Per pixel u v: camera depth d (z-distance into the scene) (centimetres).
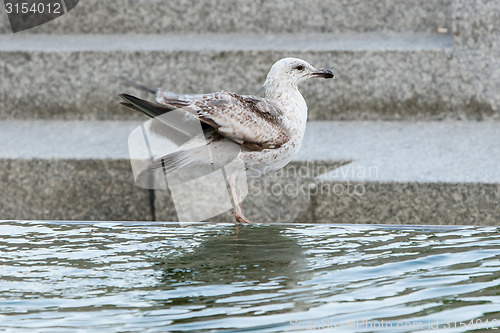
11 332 430
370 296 482
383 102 1248
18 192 1056
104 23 1385
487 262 551
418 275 524
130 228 680
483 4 1215
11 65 1276
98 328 434
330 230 664
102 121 1264
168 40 1321
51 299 486
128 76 1262
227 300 479
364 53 1235
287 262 564
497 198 934
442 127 1195
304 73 845
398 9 1343
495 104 1230
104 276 534
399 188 951
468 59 1226
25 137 1155
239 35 1352
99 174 1039
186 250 603
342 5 1350
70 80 1273
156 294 494
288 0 1354
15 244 625
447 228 662
